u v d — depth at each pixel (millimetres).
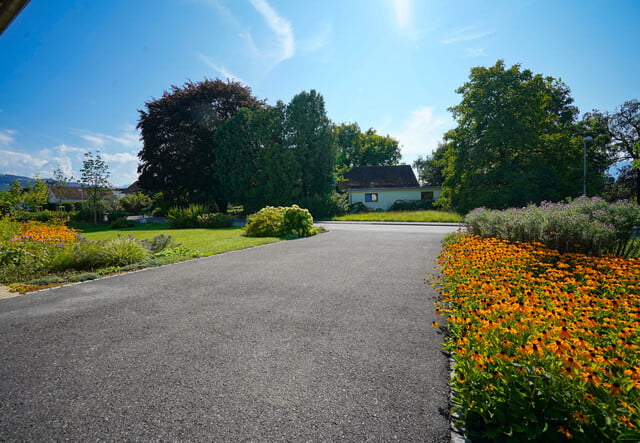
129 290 5184
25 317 3969
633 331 2363
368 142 52469
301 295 4805
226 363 2781
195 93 28406
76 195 41219
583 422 1656
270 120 26531
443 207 28438
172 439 1884
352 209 32875
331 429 1956
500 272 4258
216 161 27016
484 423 1918
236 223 22016
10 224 10594
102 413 2133
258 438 1885
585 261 5363
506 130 22375
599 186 24859
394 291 4938
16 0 1970
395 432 1928
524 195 21797
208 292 5027
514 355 1981
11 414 2129
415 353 2924
